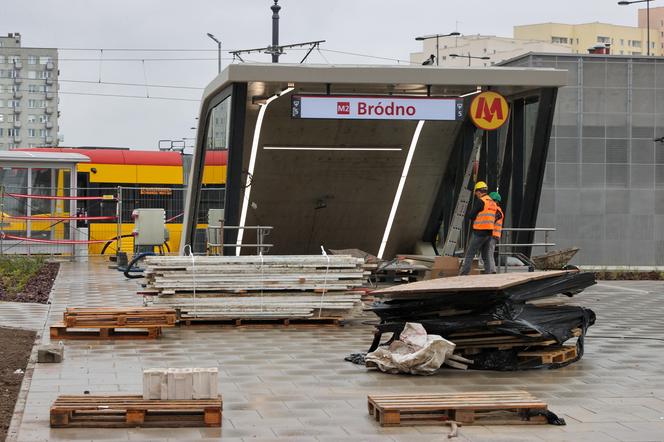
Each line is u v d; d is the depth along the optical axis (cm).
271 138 2097
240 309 1541
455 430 841
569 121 2927
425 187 2317
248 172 2172
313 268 1557
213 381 884
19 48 15775
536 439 826
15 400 961
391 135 2148
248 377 1108
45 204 2992
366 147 2169
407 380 1102
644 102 2958
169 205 3494
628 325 1645
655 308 1945
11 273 2480
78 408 848
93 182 3388
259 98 1950
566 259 2188
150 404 860
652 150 2956
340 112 1911
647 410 951
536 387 1073
